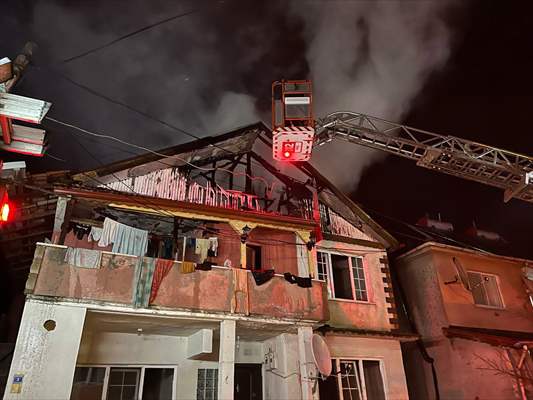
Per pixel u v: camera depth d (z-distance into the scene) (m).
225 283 11.26
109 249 11.49
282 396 11.84
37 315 9.19
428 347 15.33
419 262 16.66
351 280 15.12
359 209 16.20
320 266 14.89
